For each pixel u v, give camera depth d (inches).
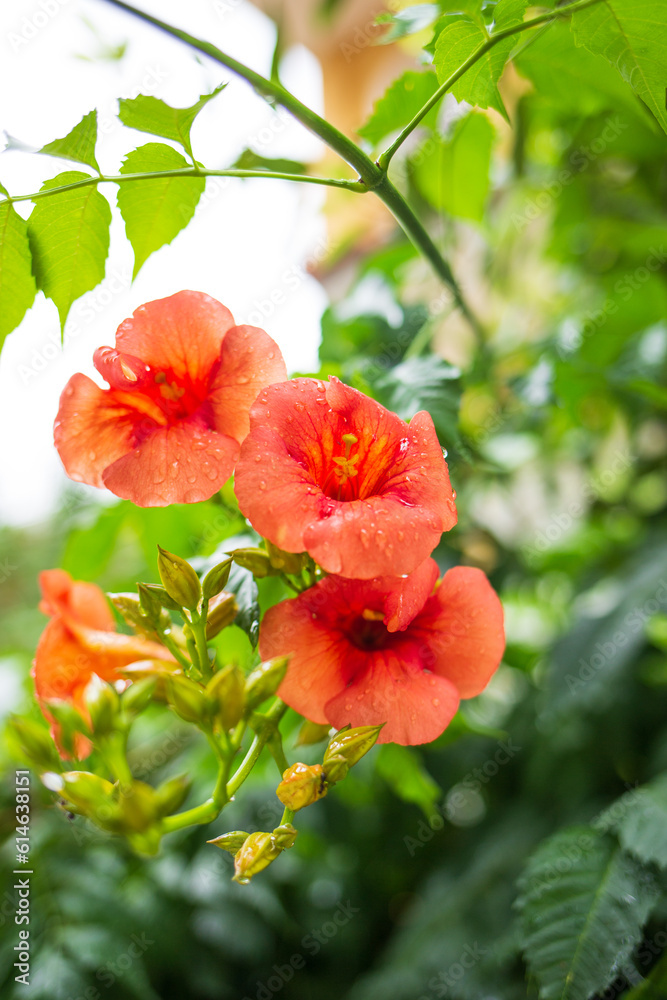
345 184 16.9
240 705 14.8
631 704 23.4
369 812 25.1
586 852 18.7
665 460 29.0
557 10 16.1
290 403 15.7
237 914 22.5
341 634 16.2
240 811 22.6
